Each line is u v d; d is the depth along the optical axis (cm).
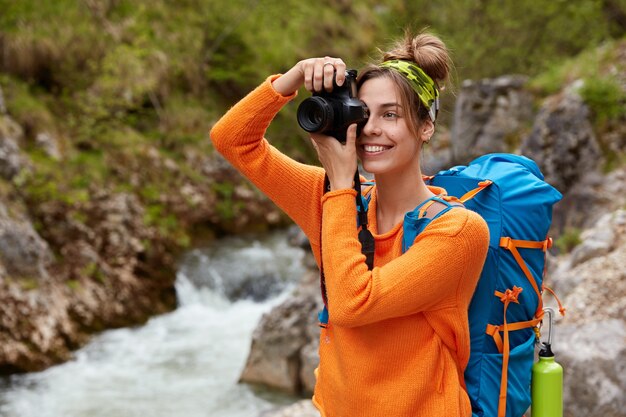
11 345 770
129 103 1173
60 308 848
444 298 159
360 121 160
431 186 179
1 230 816
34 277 834
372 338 163
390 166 163
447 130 1159
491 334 170
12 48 1117
